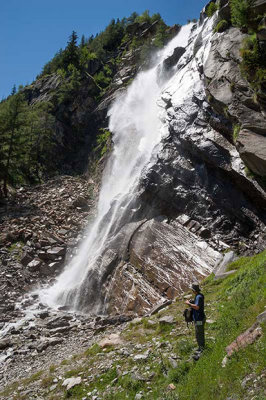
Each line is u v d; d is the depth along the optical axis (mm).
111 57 70188
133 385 8016
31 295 21906
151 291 17203
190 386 6953
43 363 11977
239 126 17156
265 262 11992
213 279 15094
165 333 10703
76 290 20859
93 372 9375
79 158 54344
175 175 21422
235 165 18172
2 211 33844
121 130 43875
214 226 18797
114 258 20156
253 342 6754
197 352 8016
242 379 6137
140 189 23281
